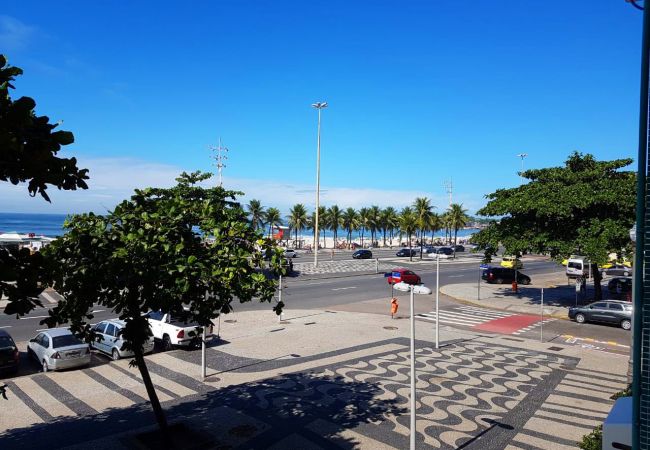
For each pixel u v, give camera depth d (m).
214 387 14.98
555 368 17.38
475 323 26.45
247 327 24.09
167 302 8.66
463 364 17.73
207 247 9.45
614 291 36.66
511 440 11.22
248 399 13.88
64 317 9.30
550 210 26.97
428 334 22.95
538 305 31.89
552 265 63.78
